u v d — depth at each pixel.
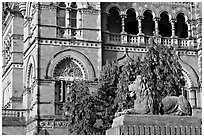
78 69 60.44
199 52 66.50
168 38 66.38
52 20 60.16
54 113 57.59
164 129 36.75
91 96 50.56
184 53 66.25
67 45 60.19
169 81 51.66
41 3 60.09
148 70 51.28
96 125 49.94
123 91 49.97
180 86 52.91
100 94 52.16
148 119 36.59
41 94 57.59
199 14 67.81
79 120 49.22
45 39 59.41
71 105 50.03
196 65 66.50
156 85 50.31
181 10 68.56
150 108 37.44
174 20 67.69
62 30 60.78
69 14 61.62
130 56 63.69
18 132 60.38
